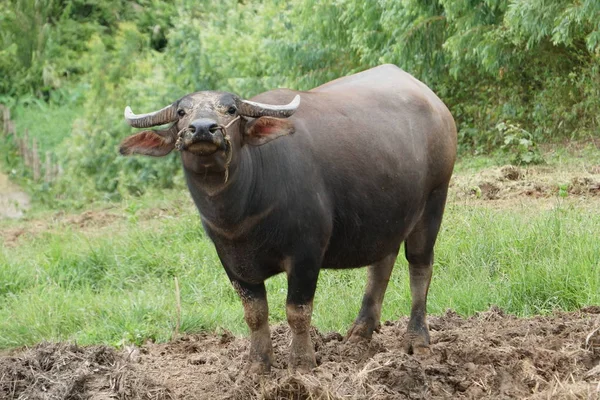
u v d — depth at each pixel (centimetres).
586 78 2112
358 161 854
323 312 1210
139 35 3916
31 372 864
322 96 887
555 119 2141
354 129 866
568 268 1151
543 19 1797
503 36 1961
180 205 2139
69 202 2709
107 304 1301
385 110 913
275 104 838
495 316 1047
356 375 789
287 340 995
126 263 1564
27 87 4394
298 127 830
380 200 871
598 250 1190
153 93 2731
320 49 2356
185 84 2680
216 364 941
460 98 2323
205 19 3047
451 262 1291
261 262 829
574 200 1534
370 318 968
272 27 2505
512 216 1415
